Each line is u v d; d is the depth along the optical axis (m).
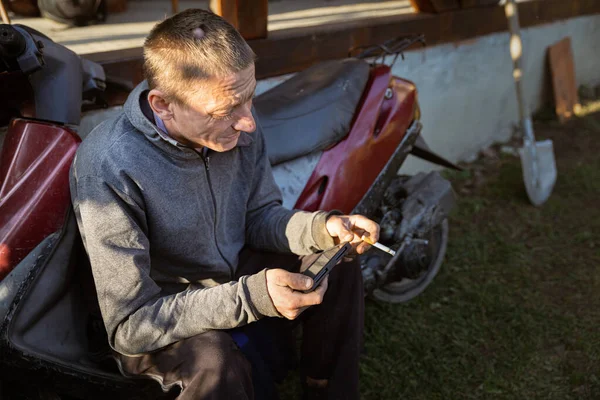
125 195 1.43
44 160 1.58
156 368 1.50
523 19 4.46
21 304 1.45
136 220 1.49
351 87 2.33
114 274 1.44
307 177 2.15
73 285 1.63
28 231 1.50
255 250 1.89
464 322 2.69
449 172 4.04
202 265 1.66
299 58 3.03
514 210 3.62
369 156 2.31
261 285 1.42
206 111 1.40
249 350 1.70
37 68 1.62
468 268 3.06
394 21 3.44
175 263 1.63
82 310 1.66
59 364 1.50
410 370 2.45
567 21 5.01
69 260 1.56
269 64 2.91
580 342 2.55
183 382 1.44
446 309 2.78
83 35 3.11
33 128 1.61
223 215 1.68
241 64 1.37
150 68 1.42
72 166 1.52
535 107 4.96
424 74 3.71
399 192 2.62
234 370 1.45
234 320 1.43
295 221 1.79
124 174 1.43
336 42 3.18
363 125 2.30
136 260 1.44
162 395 1.63
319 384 1.88
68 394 1.57
